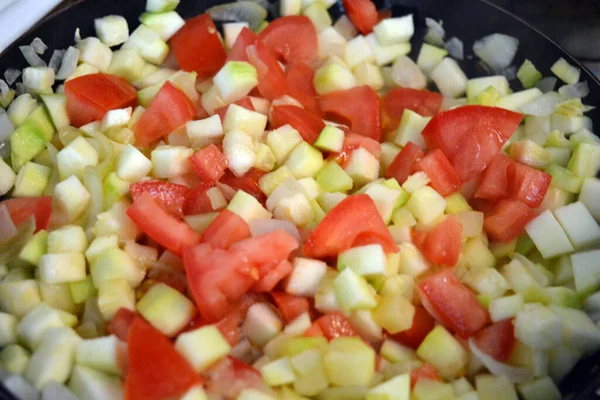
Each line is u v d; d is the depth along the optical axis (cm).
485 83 45
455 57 47
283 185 40
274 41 45
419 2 45
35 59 41
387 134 45
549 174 41
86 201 39
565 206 40
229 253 36
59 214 39
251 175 41
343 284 37
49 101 41
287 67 46
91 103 41
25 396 34
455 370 37
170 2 44
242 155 40
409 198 41
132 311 36
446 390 35
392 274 38
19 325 36
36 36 41
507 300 38
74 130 41
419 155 41
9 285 36
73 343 35
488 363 36
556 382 36
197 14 45
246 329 37
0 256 37
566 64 43
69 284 37
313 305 38
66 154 39
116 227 38
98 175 39
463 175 41
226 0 45
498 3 47
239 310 37
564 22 46
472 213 41
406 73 46
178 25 44
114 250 37
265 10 46
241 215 38
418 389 35
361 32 47
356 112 44
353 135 42
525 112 44
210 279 36
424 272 39
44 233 38
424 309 38
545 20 47
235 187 40
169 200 39
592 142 42
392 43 46
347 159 42
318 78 45
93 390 34
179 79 43
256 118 41
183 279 38
